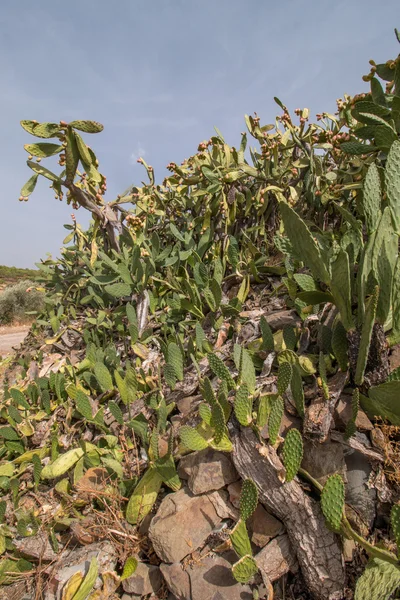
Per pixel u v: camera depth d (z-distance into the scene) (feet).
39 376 9.87
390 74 7.38
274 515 4.67
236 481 5.05
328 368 5.52
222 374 5.41
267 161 10.13
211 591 4.35
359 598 3.83
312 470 4.74
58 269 13.80
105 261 9.45
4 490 7.18
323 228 9.87
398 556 3.63
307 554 4.23
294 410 5.23
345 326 5.08
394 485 4.48
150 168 12.89
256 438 4.84
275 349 6.34
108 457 6.31
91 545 5.32
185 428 4.88
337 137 9.17
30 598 5.04
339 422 4.91
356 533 4.00
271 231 10.72
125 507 5.75
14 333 42.83
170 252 10.18
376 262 4.79
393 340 5.05
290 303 7.82
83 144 8.60
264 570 4.30
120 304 11.05
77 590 4.69
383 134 6.61
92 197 10.37
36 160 8.71
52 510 6.25
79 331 10.93
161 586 4.75
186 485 5.37
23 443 8.05
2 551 5.83
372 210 4.94
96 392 8.32
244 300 8.85
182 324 8.89
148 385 7.52
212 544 4.75
